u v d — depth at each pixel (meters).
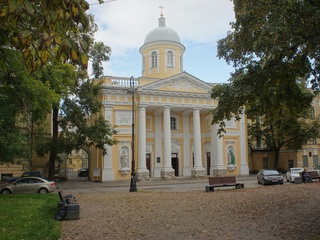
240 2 11.79
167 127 41.69
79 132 35.31
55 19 4.36
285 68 11.09
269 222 10.59
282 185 26.09
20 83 15.90
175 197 19.20
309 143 51.59
